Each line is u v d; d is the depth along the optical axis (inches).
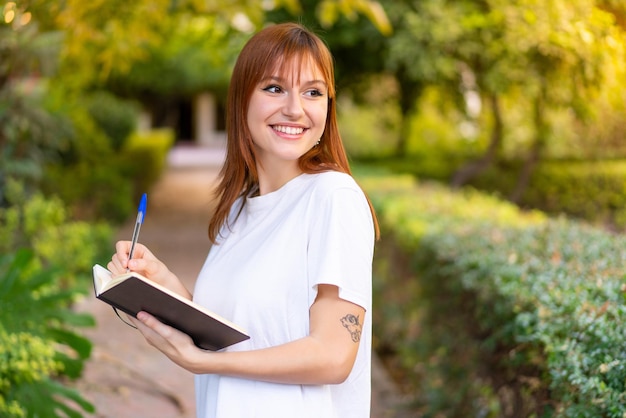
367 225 74.7
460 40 337.4
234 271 77.7
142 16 213.5
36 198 322.3
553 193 497.7
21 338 146.3
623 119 304.8
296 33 78.4
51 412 145.3
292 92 77.3
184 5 246.8
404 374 251.1
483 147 554.6
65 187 463.5
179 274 399.9
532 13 220.7
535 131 435.8
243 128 80.7
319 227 74.0
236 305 75.0
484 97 433.1
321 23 396.5
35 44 243.6
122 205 548.4
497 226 217.5
